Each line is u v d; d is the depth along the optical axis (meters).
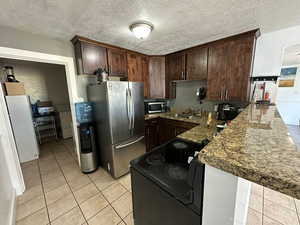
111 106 2.04
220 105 2.54
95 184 2.08
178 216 0.80
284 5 1.38
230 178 0.50
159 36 2.09
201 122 2.45
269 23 1.76
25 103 2.80
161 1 1.29
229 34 2.06
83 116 2.36
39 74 4.11
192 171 0.72
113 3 1.31
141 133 2.55
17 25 1.70
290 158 0.47
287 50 2.99
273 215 1.50
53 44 2.10
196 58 2.58
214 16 1.57
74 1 1.27
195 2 1.32
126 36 2.07
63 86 4.53
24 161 2.80
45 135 4.13
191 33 2.00
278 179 0.37
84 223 1.46
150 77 3.18
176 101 3.52
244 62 2.07
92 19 1.59
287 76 5.29
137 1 1.29
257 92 2.26
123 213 1.58
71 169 2.51
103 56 2.36
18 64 3.76
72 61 2.29
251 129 0.83
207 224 0.61
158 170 1.05
